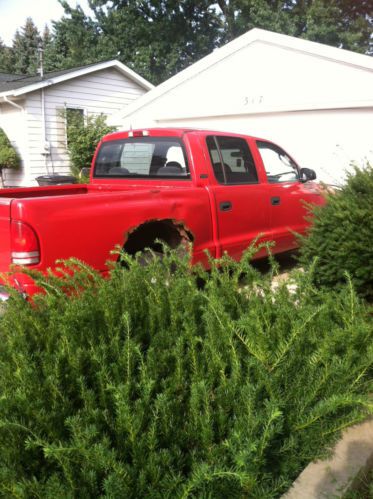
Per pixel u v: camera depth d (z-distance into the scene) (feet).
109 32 102.42
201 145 15.79
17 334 6.82
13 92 46.11
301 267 13.14
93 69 52.85
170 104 40.45
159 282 8.40
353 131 31.32
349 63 30.27
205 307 8.00
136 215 12.82
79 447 4.89
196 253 14.90
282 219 18.75
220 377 6.72
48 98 50.31
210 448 5.59
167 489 5.16
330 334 7.50
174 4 95.86
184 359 6.77
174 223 14.15
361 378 7.32
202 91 38.47
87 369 6.56
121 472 4.97
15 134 50.70
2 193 15.28
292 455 6.24
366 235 10.96
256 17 86.79
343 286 10.85
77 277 8.50
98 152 18.81
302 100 33.06
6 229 10.75
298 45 32.27
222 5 96.22
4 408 5.47
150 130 16.74
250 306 8.45
